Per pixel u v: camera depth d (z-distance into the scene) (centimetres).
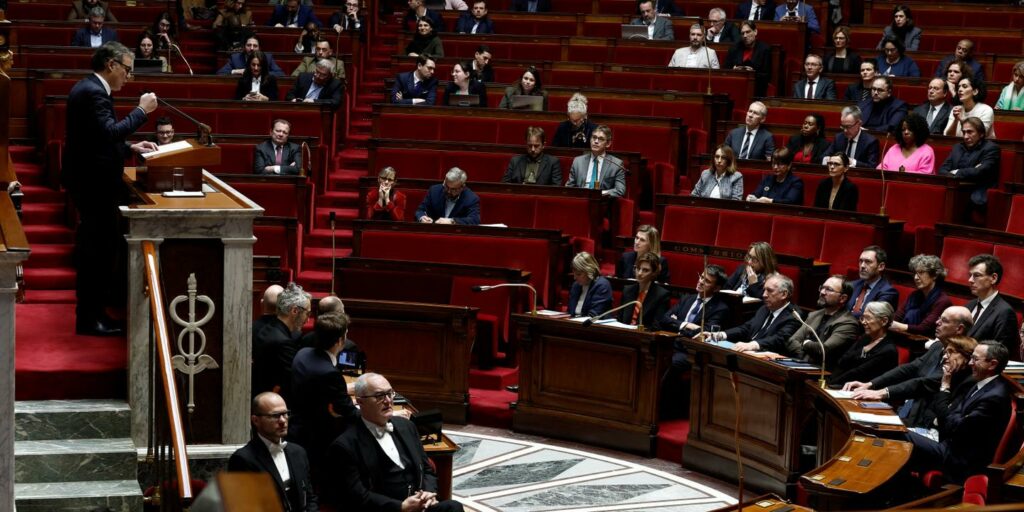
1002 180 4884
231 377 2695
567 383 4034
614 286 4344
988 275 3547
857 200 4616
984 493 2456
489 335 4316
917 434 3016
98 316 3003
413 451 2791
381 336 4175
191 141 2956
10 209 2344
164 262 2639
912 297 3806
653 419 3884
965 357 3055
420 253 4603
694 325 3925
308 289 4784
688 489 3600
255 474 716
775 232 4572
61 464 2594
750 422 3622
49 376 2705
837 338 3525
